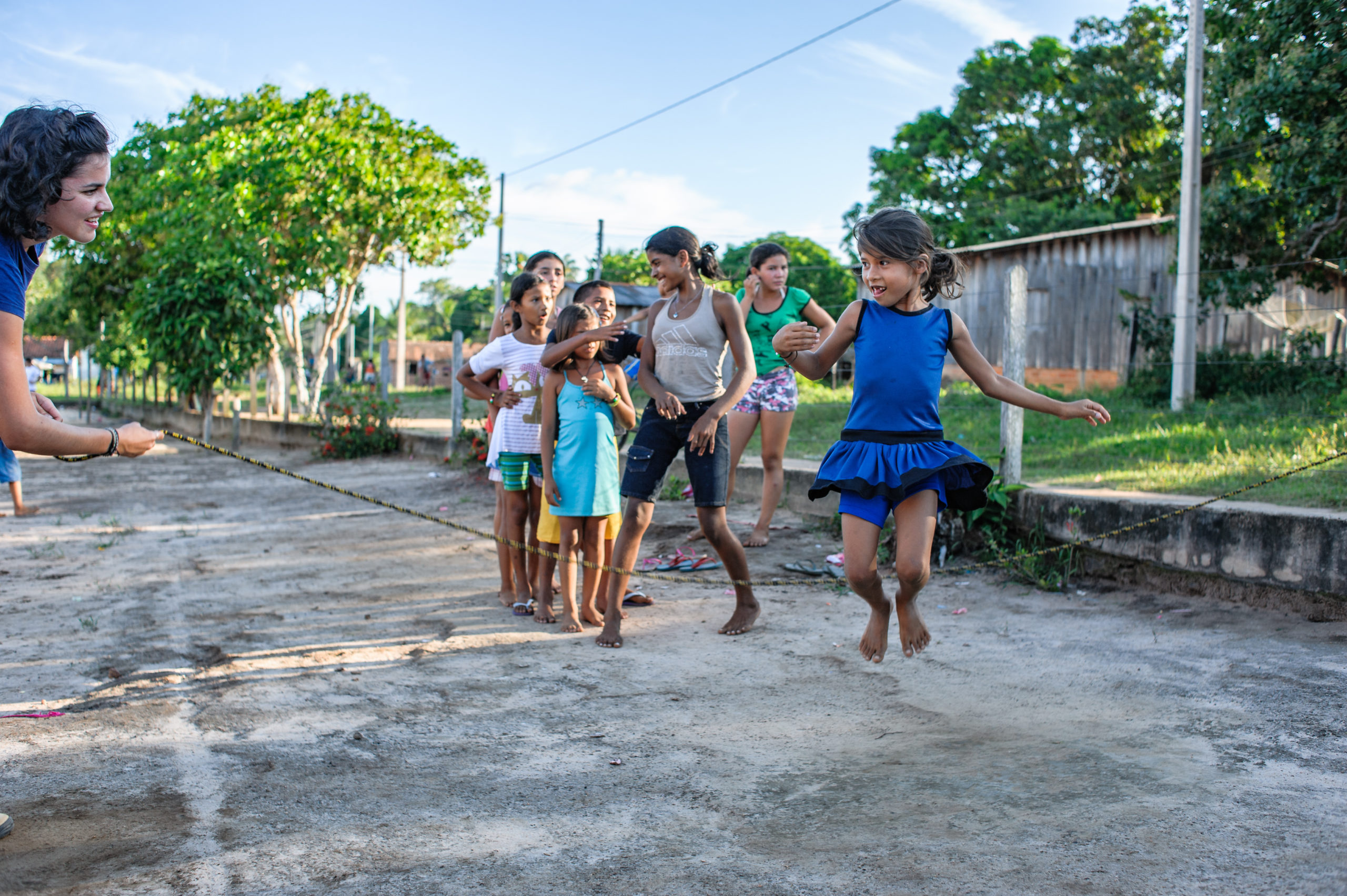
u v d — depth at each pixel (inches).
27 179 90.1
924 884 89.4
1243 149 486.0
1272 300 588.4
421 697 153.4
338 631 194.7
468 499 379.9
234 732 137.6
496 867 96.0
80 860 98.6
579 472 190.2
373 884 93.0
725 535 184.9
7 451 373.4
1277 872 88.8
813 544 263.9
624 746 130.7
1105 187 1250.6
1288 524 181.2
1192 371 461.4
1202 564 194.5
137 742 133.8
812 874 92.6
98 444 95.0
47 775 122.0
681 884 91.6
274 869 96.2
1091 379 729.6
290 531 325.1
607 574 215.9
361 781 119.6
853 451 131.0
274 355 722.8
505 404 212.1
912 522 127.3
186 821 108.2
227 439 735.7
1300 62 388.8
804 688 154.6
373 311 2075.5
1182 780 111.7
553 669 168.2
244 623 201.6
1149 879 88.4
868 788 113.7
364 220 700.0
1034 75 1208.8
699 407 183.6
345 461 551.2
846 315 135.0
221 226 666.8
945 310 133.9
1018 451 234.5
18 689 157.9
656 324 187.3
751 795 113.3
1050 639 176.7
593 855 98.3
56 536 324.8
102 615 210.8
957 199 1268.5
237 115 791.1
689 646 181.3
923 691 151.3
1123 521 207.6
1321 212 425.4
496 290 1148.5
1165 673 153.4
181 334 636.1
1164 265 698.2
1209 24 491.2
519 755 128.0
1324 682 144.9
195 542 307.9
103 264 892.6
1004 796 109.2
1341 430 284.8
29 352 2245.3
